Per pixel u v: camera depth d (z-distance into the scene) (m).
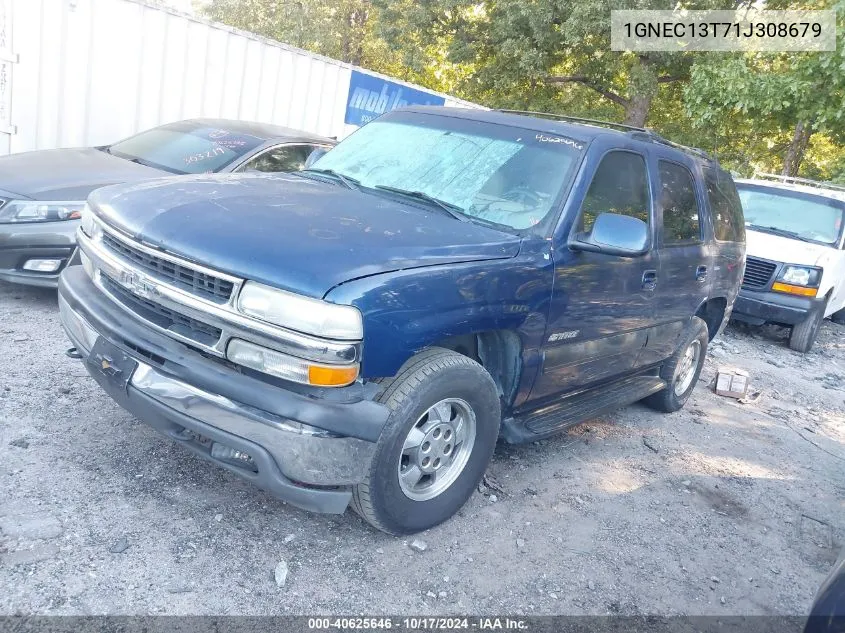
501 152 4.16
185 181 3.76
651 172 4.63
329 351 2.79
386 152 4.42
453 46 22.56
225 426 2.92
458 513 3.81
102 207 3.50
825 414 7.05
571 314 3.93
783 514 4.57
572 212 3.88
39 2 7.52
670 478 4.78
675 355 5.65
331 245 3.04
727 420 6.24
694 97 16.77
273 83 9.98
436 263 3.18
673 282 4.85
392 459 3.12
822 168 23.20
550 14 19.83
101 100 8.24
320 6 29.23
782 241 9.56
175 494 3.51
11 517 3.11
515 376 3.80
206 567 3.05
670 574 3.66
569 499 4.21
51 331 5.26
